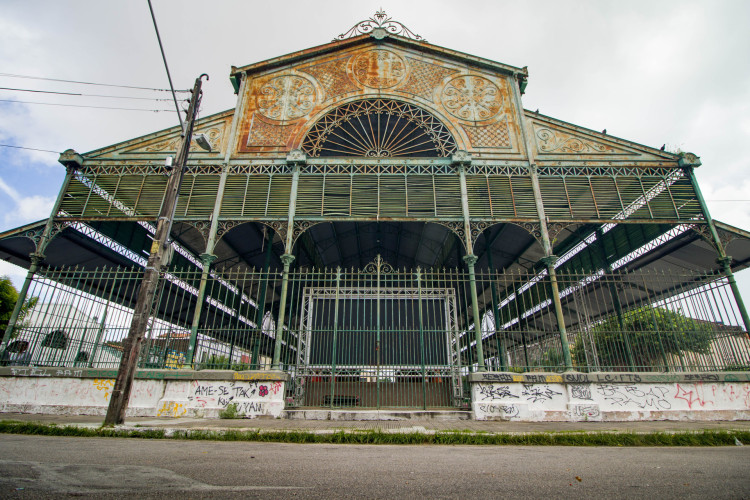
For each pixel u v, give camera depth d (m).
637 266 14.79
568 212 12.99
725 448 6.39
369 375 11.81
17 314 11.41
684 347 11.98
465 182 13.41
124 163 13.65
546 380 10.76
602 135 14.03
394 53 15.70
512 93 15.09
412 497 3.37
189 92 10.49
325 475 4.16
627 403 10.55
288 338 11.66
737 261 13.56
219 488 3.58
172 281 12.67
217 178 13.55
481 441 6.82
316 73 15.41
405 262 23.67
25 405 10.61
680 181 13.35
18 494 3.26
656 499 3.36
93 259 14.62
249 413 10.37
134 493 3.38
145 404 10.56
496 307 15.39
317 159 13.75
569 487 3.74
